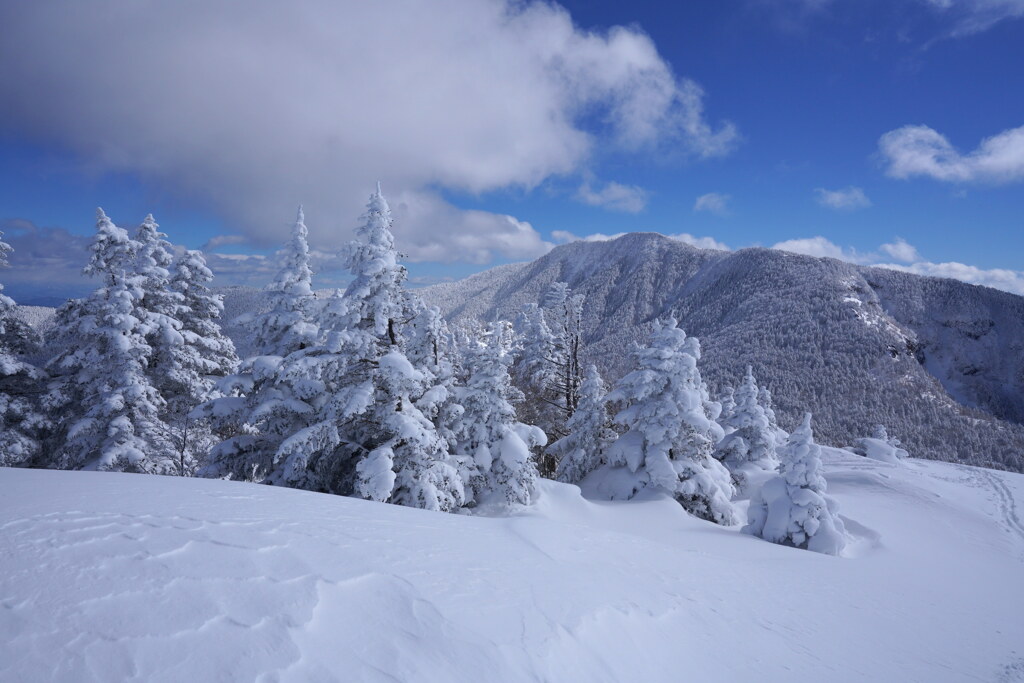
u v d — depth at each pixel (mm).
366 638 3891
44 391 19969
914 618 11227
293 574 4496
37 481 6395
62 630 3115
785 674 6457
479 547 7355
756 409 32469
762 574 11977
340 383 15203
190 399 20859
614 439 26094
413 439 14117
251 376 15141
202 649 3219
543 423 30188
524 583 6188
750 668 6359
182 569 4152
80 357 18688
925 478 37906
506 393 19891
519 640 4688
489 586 5699
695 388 23547
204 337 21891
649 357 23078
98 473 7770
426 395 15758
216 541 4840
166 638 3240
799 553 17297
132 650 3070
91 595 3535
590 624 5613
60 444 20250
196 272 22422
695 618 7398
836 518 20688
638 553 10727
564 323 27859
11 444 18250
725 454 32281
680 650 6188
